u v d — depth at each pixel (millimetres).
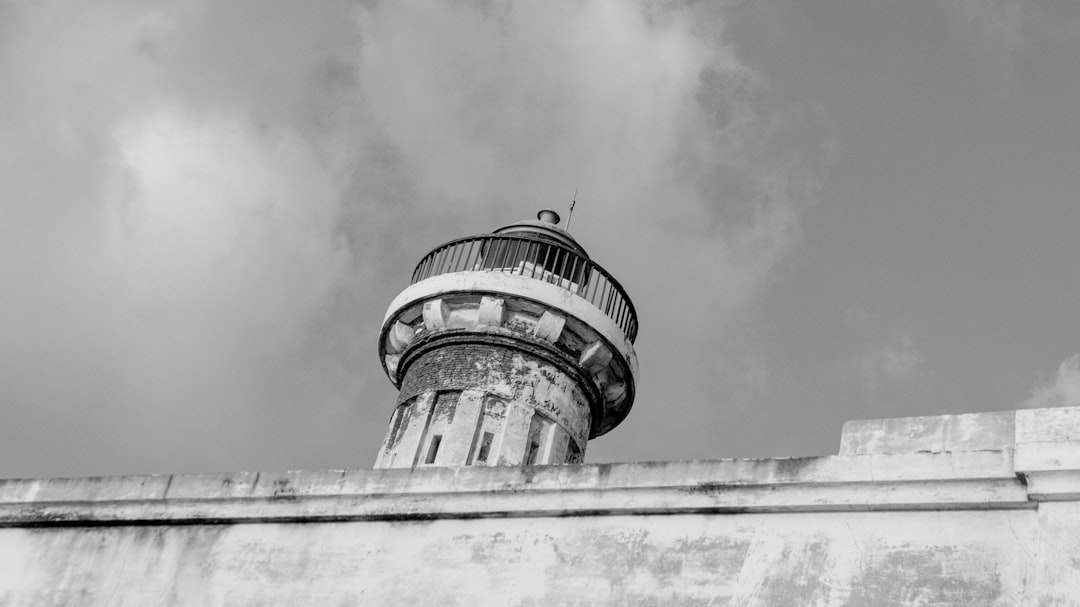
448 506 16766
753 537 15289
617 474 16203
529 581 15875
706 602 15000
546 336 24859
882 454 15188
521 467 16781
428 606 16078
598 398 25484
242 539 17609
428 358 25266
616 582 15516
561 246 26359
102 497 18578
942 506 14680
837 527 15016
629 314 26422
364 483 17406
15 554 18547
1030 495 14289
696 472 15859
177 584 17469
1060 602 13578
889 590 14367
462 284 25172
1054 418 14859
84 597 17781
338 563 16891
